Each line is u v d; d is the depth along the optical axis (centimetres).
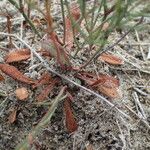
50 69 15
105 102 15
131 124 15
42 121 13
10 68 15
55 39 15
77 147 15
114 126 15
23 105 15
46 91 15
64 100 15
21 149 12
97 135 15
